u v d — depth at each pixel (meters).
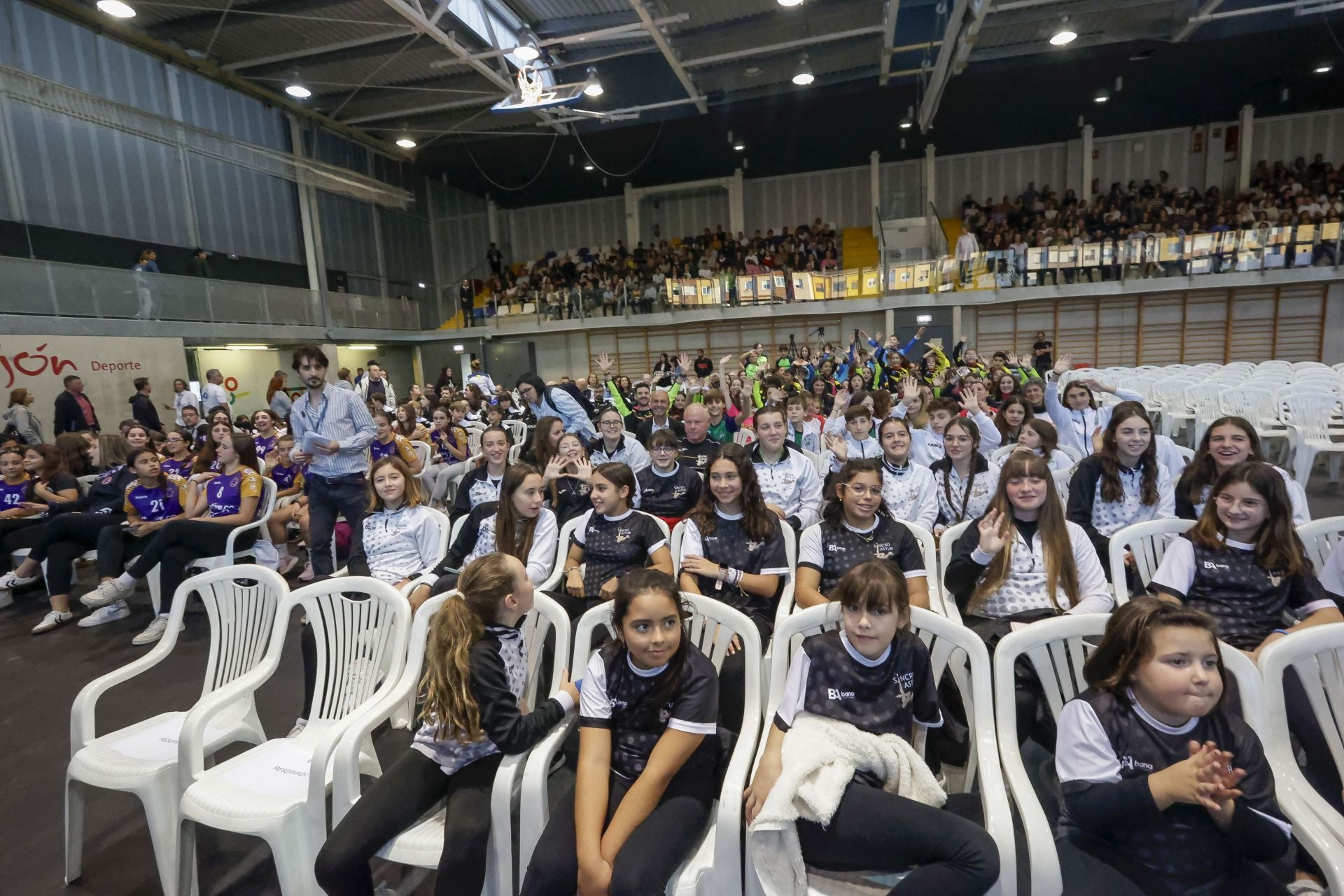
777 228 18.06
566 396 5.16
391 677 2.11
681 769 1.68
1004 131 14.91
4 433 7.18
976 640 1.78
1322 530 2.41
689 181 17.91
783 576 2.75
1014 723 1.68
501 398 9.80
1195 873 1.38
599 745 1.68
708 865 1.57
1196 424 6.75
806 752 1.54
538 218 19.39
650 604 1.63
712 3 8.98
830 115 13.34
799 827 1.53
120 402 9.18
